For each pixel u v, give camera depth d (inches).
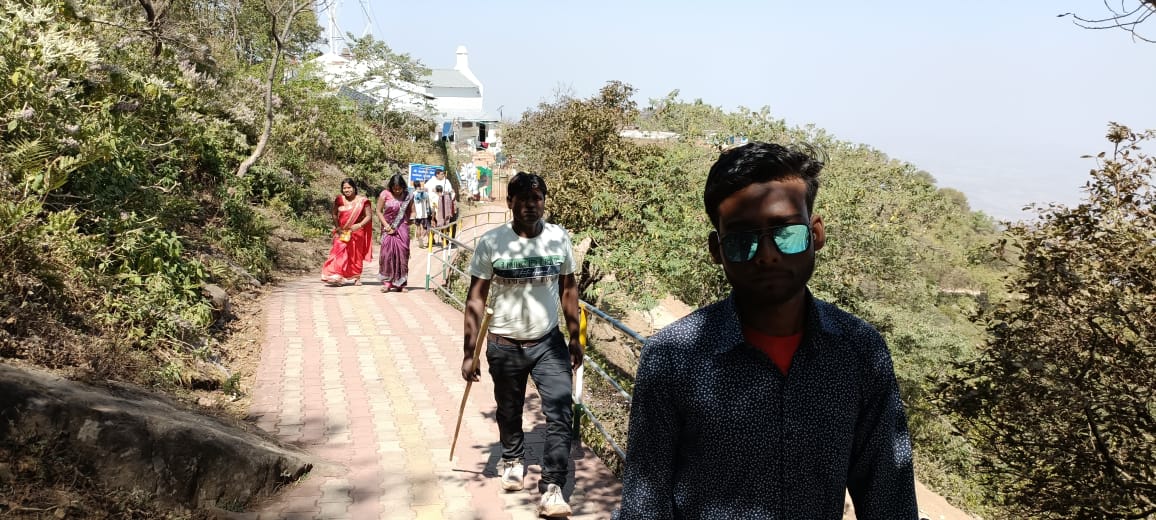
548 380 181.3
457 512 186.1
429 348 348.2
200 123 569.3
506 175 1998.0
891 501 73.5
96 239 290.8
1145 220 378.3
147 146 412.8
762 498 70.5
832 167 1023.6
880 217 1119.6
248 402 261.0
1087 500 388.8
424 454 223.1
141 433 171.8
